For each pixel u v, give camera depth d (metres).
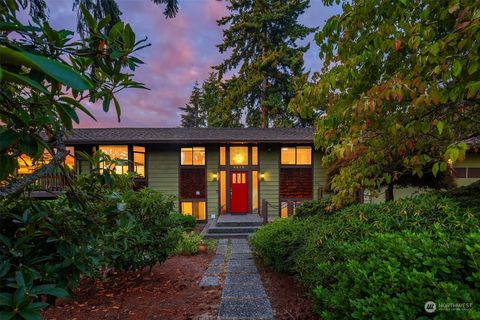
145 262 4.42
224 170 11.28
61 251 1.53
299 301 3.53
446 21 1.98
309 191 11.15
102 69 1.25
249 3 18.08
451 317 1.23
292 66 16.88
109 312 3.43
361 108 1.93
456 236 1.90
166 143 10.66
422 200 2.85
